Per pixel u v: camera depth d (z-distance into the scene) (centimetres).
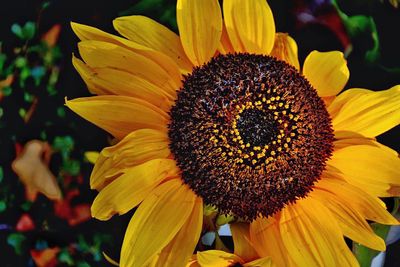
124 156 56
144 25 60
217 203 58
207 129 57
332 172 58
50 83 75
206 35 59
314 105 58
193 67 59
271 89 58
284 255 57
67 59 75
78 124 74
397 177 57
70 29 76
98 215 56
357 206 57
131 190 56
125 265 56
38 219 74
